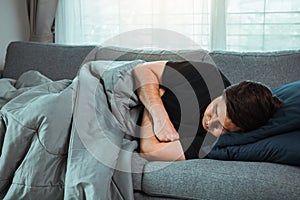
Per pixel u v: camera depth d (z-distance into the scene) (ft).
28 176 4.76
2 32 8.39
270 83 6.02
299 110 4.54
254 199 4.13
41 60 7.45
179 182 4.49
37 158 4.77
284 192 4.02
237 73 6.23
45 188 4.75
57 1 8.43
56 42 8.62
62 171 4.82
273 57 6.21
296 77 5.95
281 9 7.28
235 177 4.25
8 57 7.72
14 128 4.96
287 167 4.31
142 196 4.79
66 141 4.86
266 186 4.09
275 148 4.39
